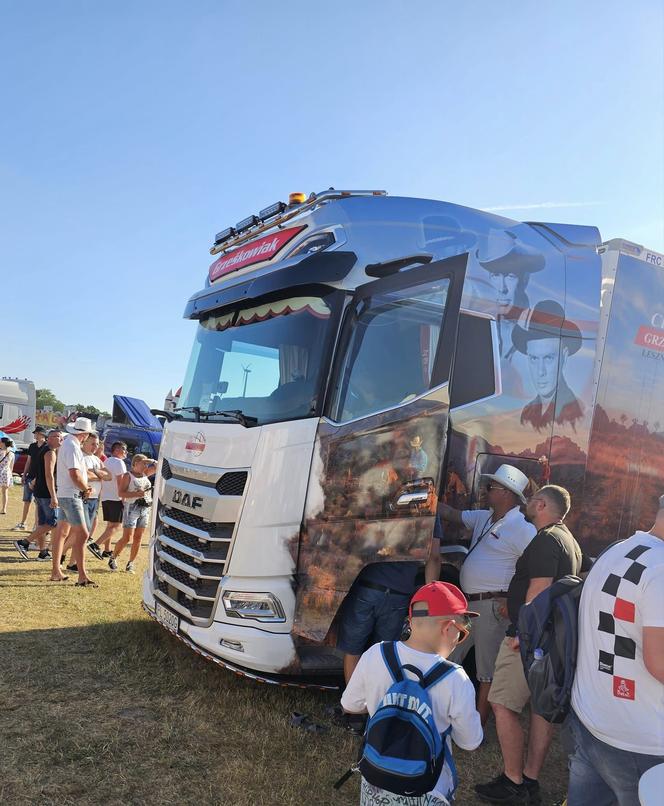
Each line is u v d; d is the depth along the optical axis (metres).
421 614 2.53
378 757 2.25
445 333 4.07
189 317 6.11
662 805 2.16
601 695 2.42
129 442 22.33
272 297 5.01
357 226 4.68
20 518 13.12
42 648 5.46
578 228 5.55
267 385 4.77
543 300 5.10
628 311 5.54
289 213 5.28
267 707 4.62
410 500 4.07
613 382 5.39
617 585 2.41
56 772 3.55
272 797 3.47
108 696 4.60
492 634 4.17
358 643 4.25
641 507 5.53
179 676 5.01
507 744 3.65
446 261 4.12
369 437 4.18
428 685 2.39
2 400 25.47
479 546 4.32
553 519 3.87
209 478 4.75
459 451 4.60
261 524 4.41
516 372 4.91
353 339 4.36
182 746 3.95
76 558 7.69
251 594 4.39
